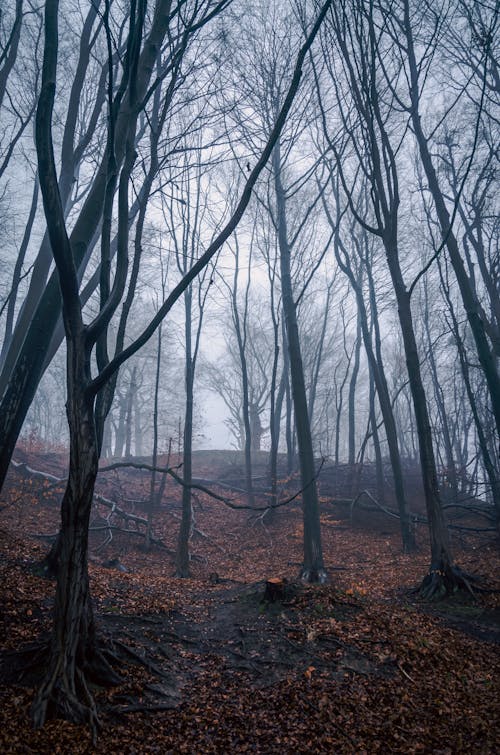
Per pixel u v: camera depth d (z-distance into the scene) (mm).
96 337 6215
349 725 6094
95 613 8188
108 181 6352
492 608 11219
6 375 14852
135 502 20547
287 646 7863
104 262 6695
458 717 6441
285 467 28266
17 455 21125
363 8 11797
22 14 13102
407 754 5633
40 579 8914
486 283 19172
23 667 6047
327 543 19094
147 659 7031
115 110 6328
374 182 13461
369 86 13711
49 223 5824
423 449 13078
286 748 5609
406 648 8031
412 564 16062
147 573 14344
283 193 17266
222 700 6426
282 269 16422
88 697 5711
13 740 5066
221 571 15961
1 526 13883
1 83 15609
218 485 25188
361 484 24922
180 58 7398
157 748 5383
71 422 5984
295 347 15430
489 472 17672
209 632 8500
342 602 9516
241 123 12797
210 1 9492
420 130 15922
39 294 15312
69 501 5914
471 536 19156
